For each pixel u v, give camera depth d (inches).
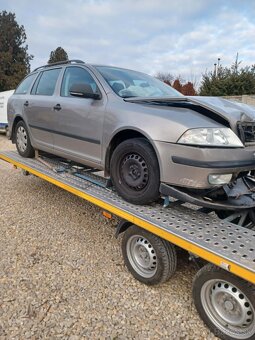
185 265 128.0
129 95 135.8
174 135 103.7
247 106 120.8
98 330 91.9
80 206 193.3
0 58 1338.6
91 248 140.3
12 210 183.2
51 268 122.5
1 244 140.6
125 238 118.6
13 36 1408.7
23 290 108.0
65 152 161.5
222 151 100.3
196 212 117.1
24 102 199.3
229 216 118.3
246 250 88.9
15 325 92.2
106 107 131.1
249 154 105.3
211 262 88.3
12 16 1422.2
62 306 101.0
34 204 194.5
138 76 159.8
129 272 121.8
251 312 85.1
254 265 80.7
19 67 1396.4
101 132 132.7
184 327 95.0
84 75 152.9
